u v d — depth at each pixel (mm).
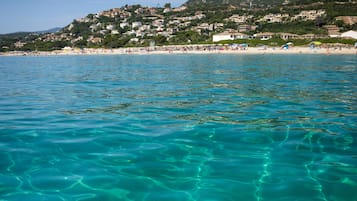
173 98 12383
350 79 18297
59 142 6707
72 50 117062
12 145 6520
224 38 94625
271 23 105625
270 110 9836
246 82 17359
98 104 11266
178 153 6004
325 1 132000
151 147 6348
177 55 72562
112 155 5914
